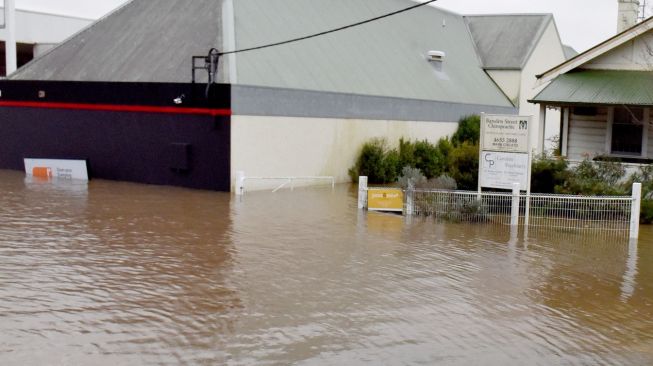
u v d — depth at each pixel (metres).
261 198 21.00
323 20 29.81
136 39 25.97
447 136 33.91
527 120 17.25
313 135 25.16
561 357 8.41
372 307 10.08
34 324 8.78
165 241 14.01
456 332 9.15
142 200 19.62
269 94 22.98
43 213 16.80
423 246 14.47
